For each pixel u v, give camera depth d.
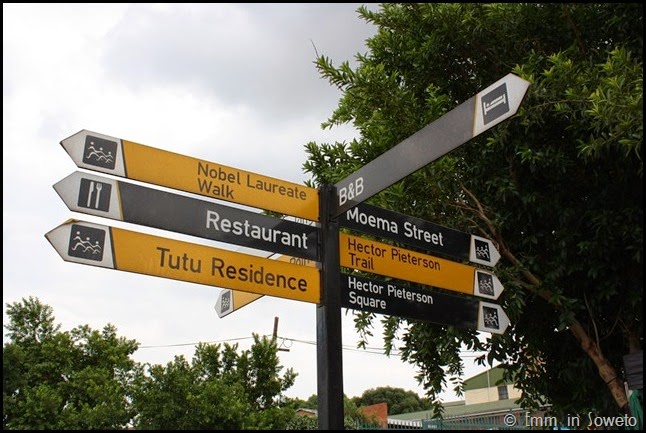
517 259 6.52
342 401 4.04
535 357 6.93
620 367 6.38
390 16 7.64
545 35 7.03
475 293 5.26
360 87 6.53
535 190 6.66
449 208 6.66
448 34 7.19
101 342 7.93
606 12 6.73
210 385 5.97
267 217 4.36
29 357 7.93
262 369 7.11
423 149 4.19
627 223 5.89
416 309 4.79
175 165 4.12
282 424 6.20
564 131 6.36
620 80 5.20
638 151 5.28
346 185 4.60
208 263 4.01
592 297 6.29
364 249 4.75
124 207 3.83
